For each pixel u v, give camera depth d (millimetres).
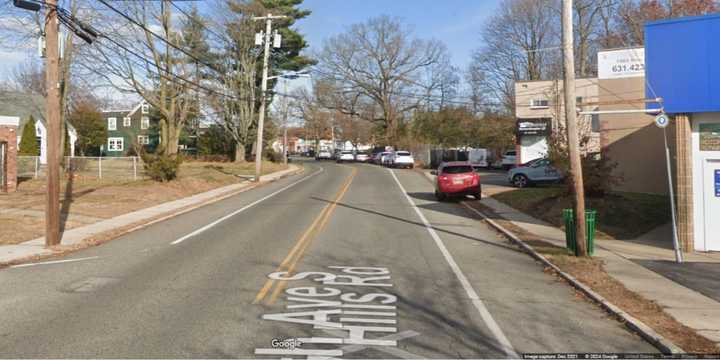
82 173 35000
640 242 14852
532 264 11914
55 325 7191
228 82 53781
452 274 10703
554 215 18875
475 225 18031
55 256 12852
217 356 6086
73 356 6043
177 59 42125
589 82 37375
